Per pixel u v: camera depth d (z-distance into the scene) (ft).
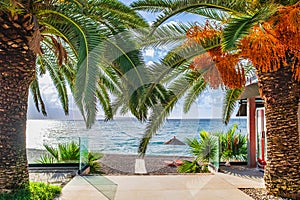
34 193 22.08
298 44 21.80
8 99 20.58
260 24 20.25
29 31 20.68
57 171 38.63
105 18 20.30
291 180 24.47
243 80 25.40
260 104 43.78
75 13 19.16
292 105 24.68
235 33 18.28
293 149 24.57
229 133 45.34
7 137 20.53
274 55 23.31
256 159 41.63
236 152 44.34
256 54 23.18
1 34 20.15
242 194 26.07
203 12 26.30
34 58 21.66
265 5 21.65
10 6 19.07
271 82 25.23
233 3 22.76
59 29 20.95
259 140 41.91
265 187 27.02
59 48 23.26
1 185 20.27
